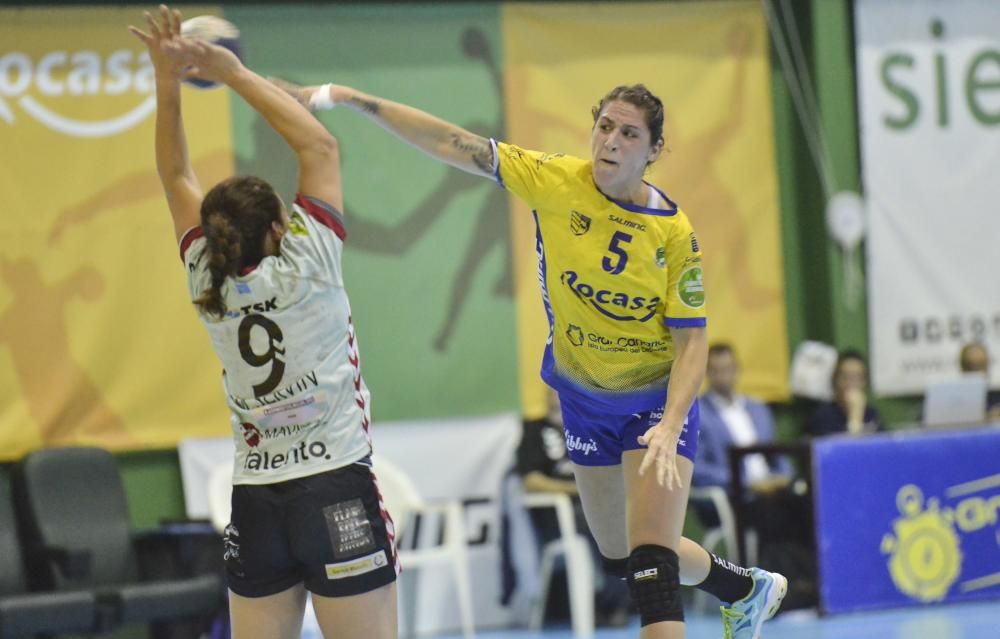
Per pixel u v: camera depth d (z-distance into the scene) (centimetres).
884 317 3350
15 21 2827
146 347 2867
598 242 1395
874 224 3350
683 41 3262
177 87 1238
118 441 2839
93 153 2858
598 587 2895
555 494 2820
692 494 2917
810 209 3381
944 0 3400
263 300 1168
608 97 1396
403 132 1402
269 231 1183
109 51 2880
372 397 3017
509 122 3144
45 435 2791
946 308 3384
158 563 2533
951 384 2916
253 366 1180
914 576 2802
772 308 3291
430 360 3059
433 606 2988
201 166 2920
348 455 1188
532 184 1407
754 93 3309
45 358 2802
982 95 3416
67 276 2827
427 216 3067
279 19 3014
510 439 3091
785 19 3375
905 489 2808
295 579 1213
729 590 1616
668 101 3247
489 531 3061
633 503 1440
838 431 3102
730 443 3003
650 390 1467
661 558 1397
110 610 2297
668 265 1407
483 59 3133
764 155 3312
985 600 2856
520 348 3112
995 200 3416
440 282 3070
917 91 3381
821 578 2728
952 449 2858
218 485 2664
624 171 1368
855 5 3347
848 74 3369
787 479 2853
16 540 2462
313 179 1205
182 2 2945
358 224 3027
